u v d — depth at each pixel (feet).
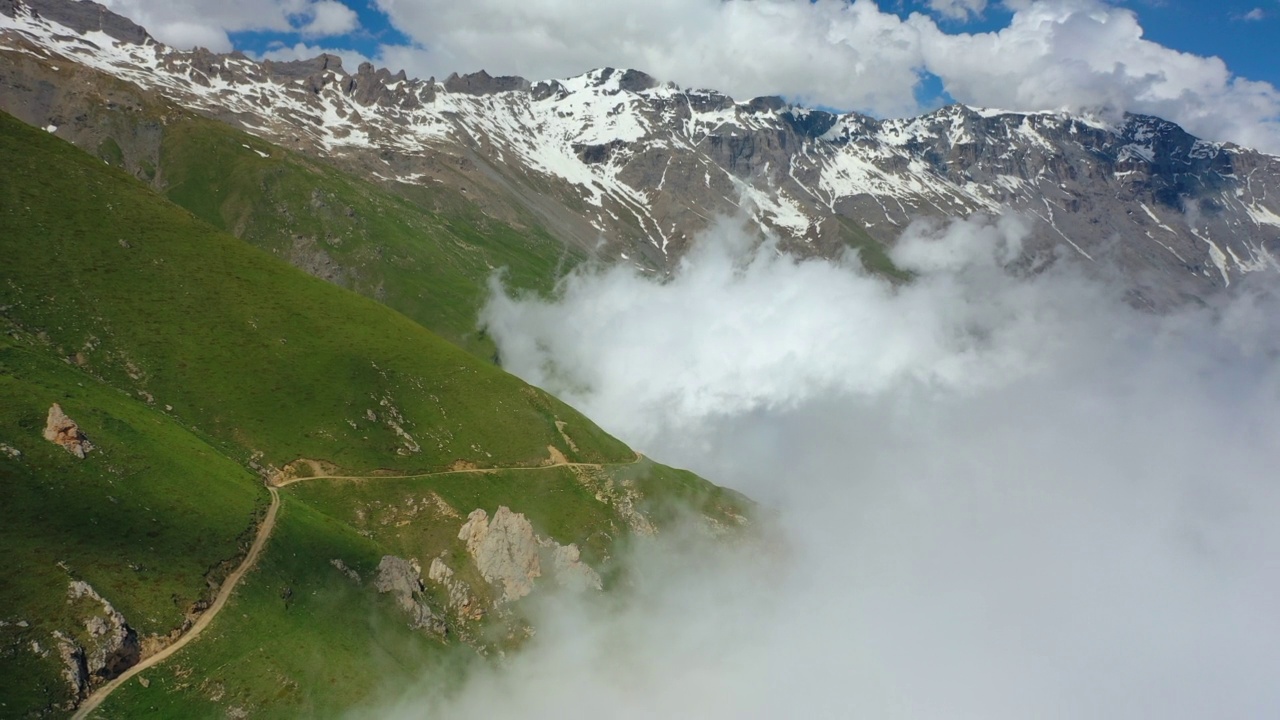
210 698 375.66
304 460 608.19
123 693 352.08
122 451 463.83
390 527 608.19
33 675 331.36
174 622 392.68
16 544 371.15
